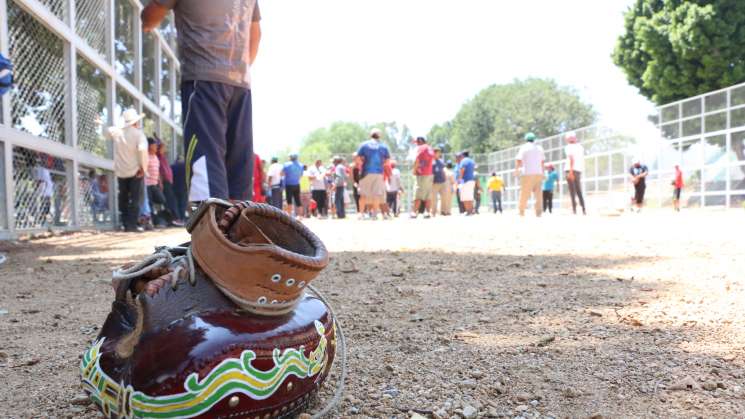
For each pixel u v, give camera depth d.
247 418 1.41
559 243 6.49
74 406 1.90
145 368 1.37
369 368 2.20
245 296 1.46
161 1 3.53
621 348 2.40
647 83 27.05
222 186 3.57
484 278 4.16
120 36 11.66
